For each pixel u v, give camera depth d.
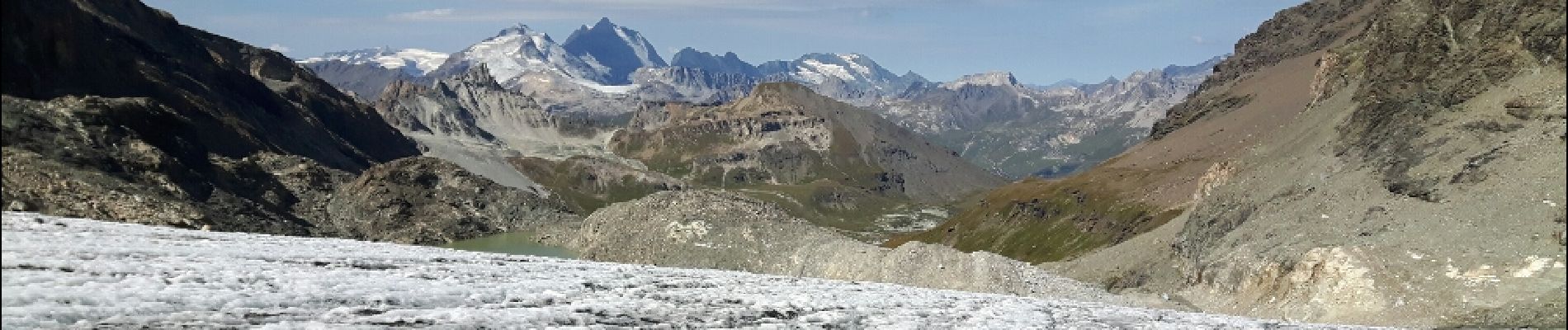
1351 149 93.12
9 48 144.62
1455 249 58.75
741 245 90.81
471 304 23.61
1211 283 75.94
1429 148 76.50
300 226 157.75
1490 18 87.38
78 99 143.12
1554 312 48.09
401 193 184.00
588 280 32.06
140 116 150.50
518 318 21.39
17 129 125.75
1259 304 65.00
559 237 160.62
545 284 29.39
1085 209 176.25
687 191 104.31
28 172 116.12
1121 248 113.62
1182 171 173.12
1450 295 54.38
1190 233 96.62
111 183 125.44
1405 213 67.06
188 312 18.12
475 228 179.88
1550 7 81.00
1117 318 34.34
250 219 146.12
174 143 154.88
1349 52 160.00
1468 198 64.31
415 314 20.44
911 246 75.81
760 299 30.00
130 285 20.33
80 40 161.62
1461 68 86.81
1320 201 79.62
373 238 166.25
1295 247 69.19
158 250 28.09
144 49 199.38
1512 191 62.41
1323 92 150.62
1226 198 100.12
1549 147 65.00
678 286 33.59
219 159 163.75
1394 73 101.38
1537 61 79.12
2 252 23.36
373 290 23.45
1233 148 177.38
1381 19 131.50
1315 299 59.34
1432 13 98.69
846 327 26.17
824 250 84.25
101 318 16.59
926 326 27.06
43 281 19.50
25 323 15.02
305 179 180.25
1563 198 58.00
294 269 27.08
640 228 100.56
